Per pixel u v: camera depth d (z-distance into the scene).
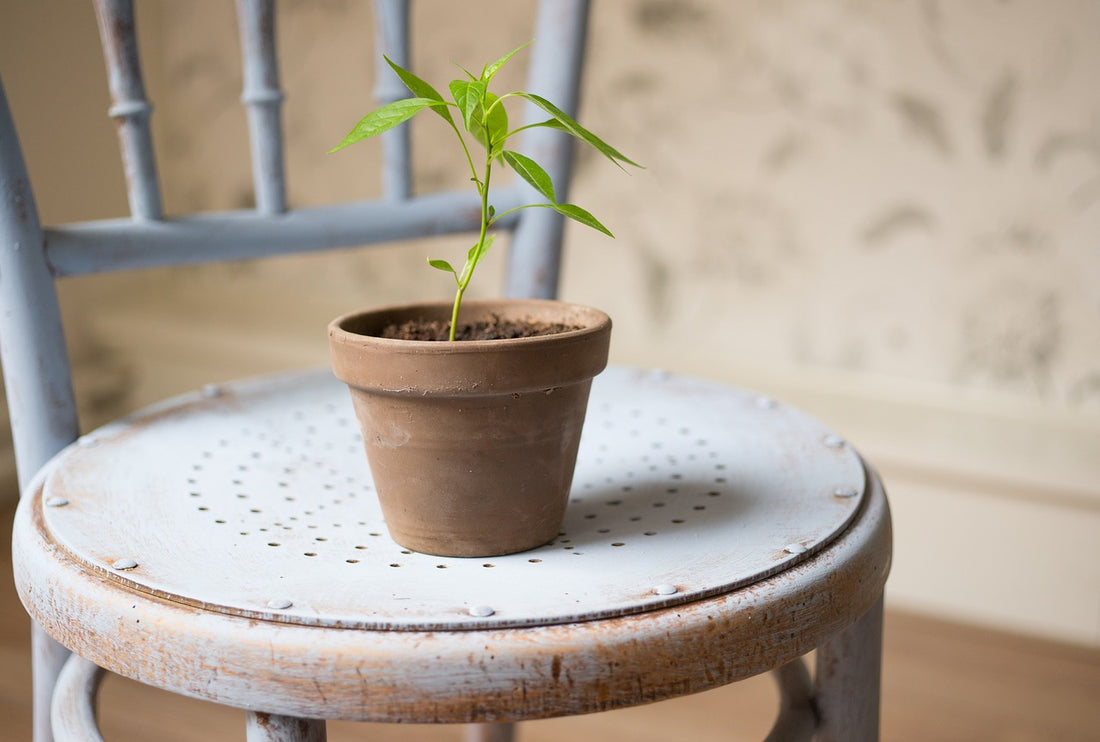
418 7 2.67
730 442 1.14
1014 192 2.27
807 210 2.47
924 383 2.45
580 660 0.89
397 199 1.28
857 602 0.96
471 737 1.33
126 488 1.05
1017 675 2.06
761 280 2.55
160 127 2.96
